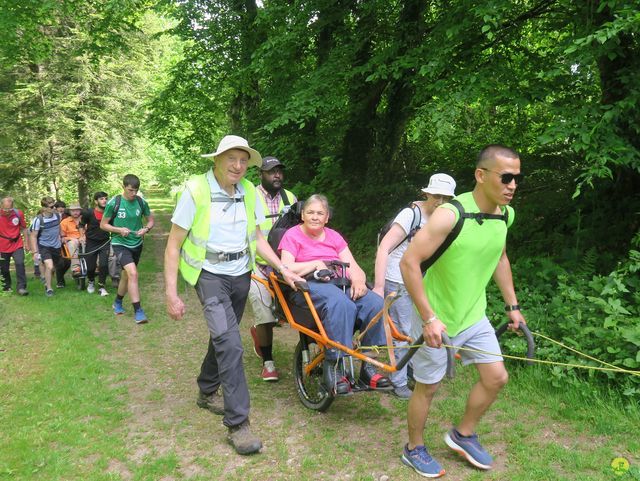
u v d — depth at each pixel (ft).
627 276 16.85
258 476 10.76
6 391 14.97
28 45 52.21
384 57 25.16
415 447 10.78
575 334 14.67
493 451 11.44
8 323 22.17
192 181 12.10
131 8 45.47
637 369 13.21
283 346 19.22
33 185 70.08
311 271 13.28
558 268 18.24
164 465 11.08
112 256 29.30
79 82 67.05
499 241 9.61
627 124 17.53
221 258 12.25
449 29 20.39
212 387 13.75
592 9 17.19
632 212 20.89
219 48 41.70
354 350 12.22
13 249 29.07
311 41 32.86
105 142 70.33
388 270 14.55
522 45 24.16
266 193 17.44
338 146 38.29
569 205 24.29
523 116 27.17
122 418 13.44
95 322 22.90
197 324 22.59
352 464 11.10
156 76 77.61
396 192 33.58
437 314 10.12
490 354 10.02
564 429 12.21
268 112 37.96
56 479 10.56
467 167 34.01
